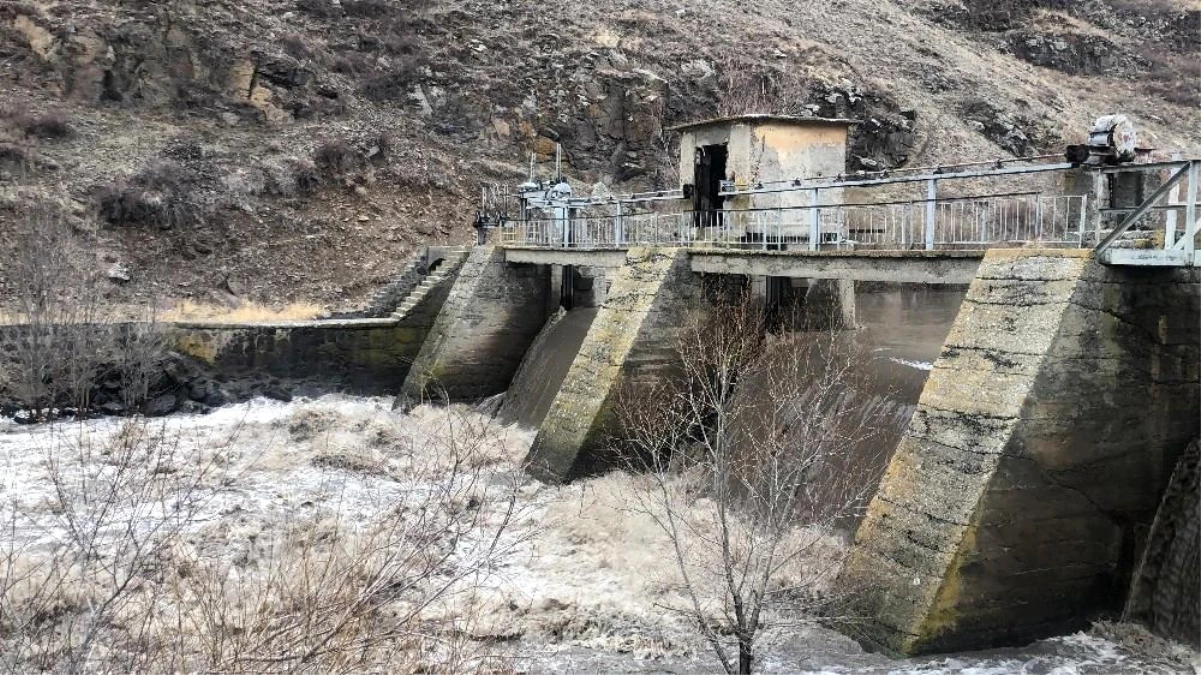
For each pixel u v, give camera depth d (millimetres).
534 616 13070
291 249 35906
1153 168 11375
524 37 48344
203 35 40250
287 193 37531
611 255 22312
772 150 21562
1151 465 12477
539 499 17812
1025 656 11500
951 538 11352
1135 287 12148
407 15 47719
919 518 11859
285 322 28609
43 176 33719
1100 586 12305
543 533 15891
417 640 9648
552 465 19188
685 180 23500
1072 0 73188
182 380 26391
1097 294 11828
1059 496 11820
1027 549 11711
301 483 19250
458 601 13031
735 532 14664
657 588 13961
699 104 46000
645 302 19297
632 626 12875
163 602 10164
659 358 19156
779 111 44531
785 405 16469
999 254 12781
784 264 16797
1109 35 69562
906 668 11141
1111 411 12070
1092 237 12625
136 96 39188
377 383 28781
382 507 16969
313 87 41906
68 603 8570
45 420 24594
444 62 45438
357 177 39406
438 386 26625
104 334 25797
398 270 36688
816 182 19109
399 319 28938
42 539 13883
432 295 29344
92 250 32094
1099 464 12055
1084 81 63906
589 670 11727
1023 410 11422
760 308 20234
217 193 36031
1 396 24750
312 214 37594
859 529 12633
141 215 33938
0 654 7023
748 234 20906
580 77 45312
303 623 7453
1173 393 12570
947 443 12008
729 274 20000
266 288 34094
